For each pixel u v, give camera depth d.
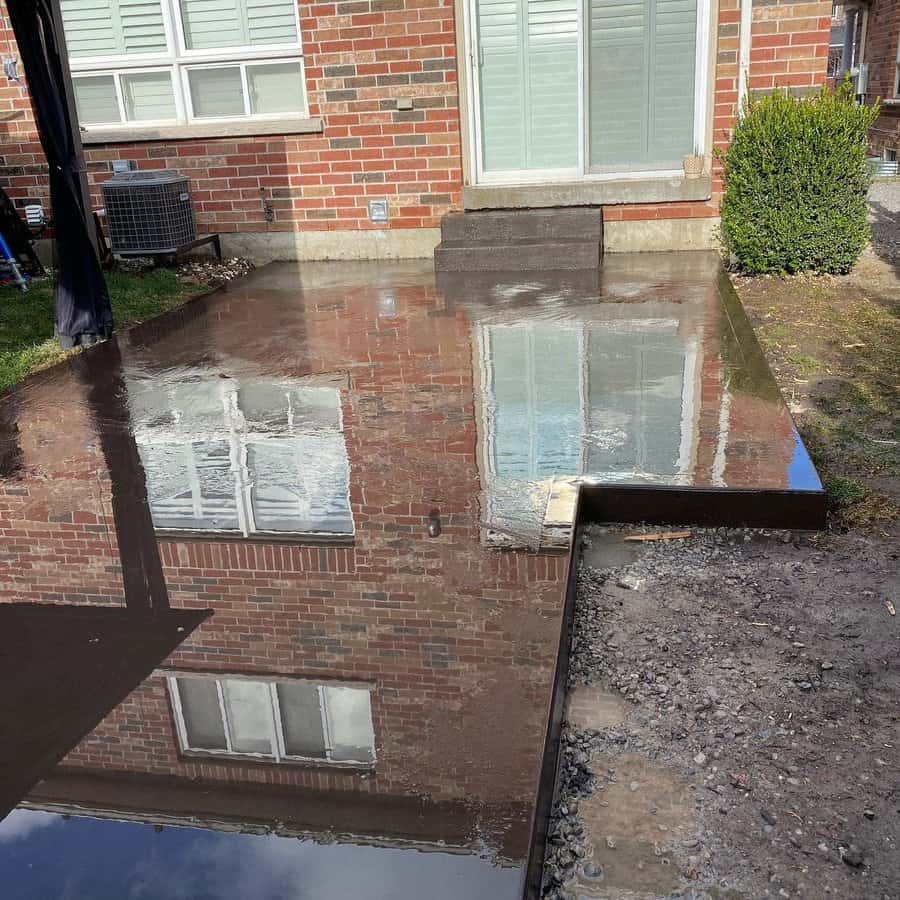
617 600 2.81
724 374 4.60
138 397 4.72
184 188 8.05
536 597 2.71
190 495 3.52
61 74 5.39
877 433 4.02
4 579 2.94
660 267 7.34
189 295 7.31
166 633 2.59
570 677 2.45
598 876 1.83
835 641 2.57
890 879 1.79
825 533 3.20
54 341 5.90
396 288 7.10
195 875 1.74
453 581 2.81
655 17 7.50
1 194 7.60
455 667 2.38
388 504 3.35
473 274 7.51
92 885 1.72
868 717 2.26
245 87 8.20
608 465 3.53
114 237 7.82
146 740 2.14
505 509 3.26
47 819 1.90
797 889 1.78
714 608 2.76
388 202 8.21
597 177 8.02
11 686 2.38
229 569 2.95
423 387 4.65
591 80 7.77
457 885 1.70
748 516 3.24
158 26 8.09
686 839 1.91
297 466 3.74
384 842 1.80
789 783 2.05
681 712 2.30
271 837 1.83
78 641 2.57
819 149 6.59
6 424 4.38
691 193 7.70
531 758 2.03
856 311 6.01
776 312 6.05
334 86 7.90
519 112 7.96
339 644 2.50
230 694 2.31
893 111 17.06
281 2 7.89
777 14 7.14
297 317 6.32
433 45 7.66
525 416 4.16
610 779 2.08
